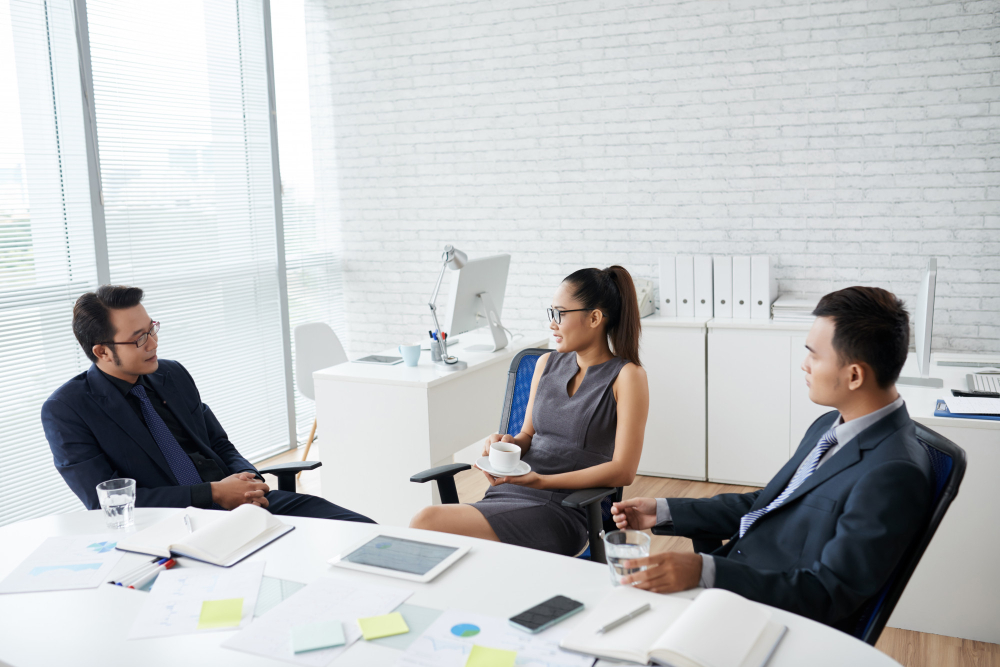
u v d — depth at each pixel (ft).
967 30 11.38
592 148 13.93
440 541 4.96
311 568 4.65
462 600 4.17
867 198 12.26
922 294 9.45
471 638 3.77
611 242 14.03
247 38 14.03
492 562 4.64
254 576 4.55
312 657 3.66
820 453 4.83
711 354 12.31
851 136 12.21
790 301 12.23
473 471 13.93
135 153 11.93
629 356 7.07
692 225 13.41
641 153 13.58
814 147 12.46
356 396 10.39
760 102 12.67
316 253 15.96
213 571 4.66
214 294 13.47
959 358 10.61
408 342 16.17
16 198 10.30
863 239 12.39
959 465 4.32
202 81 13.12
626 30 13.39
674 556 4.20
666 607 3.94
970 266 11.84
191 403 7.77
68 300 10.98
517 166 14.58
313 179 16.10
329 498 10.81
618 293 7.04
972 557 7.77
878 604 4.31
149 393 7.45
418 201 15.57
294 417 15.33
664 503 5.58
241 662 3.66
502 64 14.43
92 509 6.46
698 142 13.16
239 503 6.48
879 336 4.41
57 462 6.59
